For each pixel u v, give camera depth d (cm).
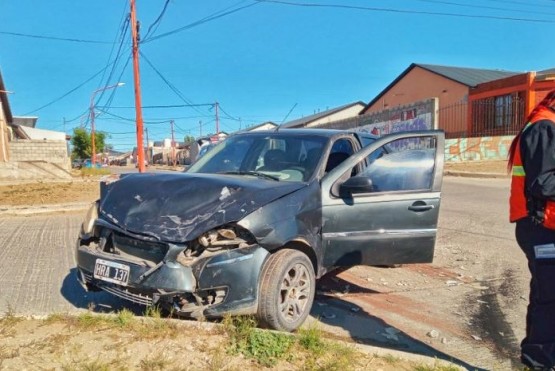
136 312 411
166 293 339
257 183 408
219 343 321
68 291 482
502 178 1867
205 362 297
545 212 276
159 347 311
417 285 548
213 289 345
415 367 320
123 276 354
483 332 421
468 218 999
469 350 385
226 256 349
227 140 560
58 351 301
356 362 315
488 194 1401
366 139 549
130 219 375
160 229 356
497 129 2666
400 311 465
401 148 470
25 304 439
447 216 1024
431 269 615
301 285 395
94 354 299
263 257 361
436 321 443
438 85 3294
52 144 2861
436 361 333
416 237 446
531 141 274
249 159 500
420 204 449
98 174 2800
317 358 313
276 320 363
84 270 389
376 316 449
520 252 709
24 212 1074
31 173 2184
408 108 2516
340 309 464
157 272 341
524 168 280
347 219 429
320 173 448
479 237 812
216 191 385
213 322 357
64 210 1125
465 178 1927
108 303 440
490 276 587
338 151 498
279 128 567
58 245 725
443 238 805
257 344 318
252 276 355
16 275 544
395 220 443
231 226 359
